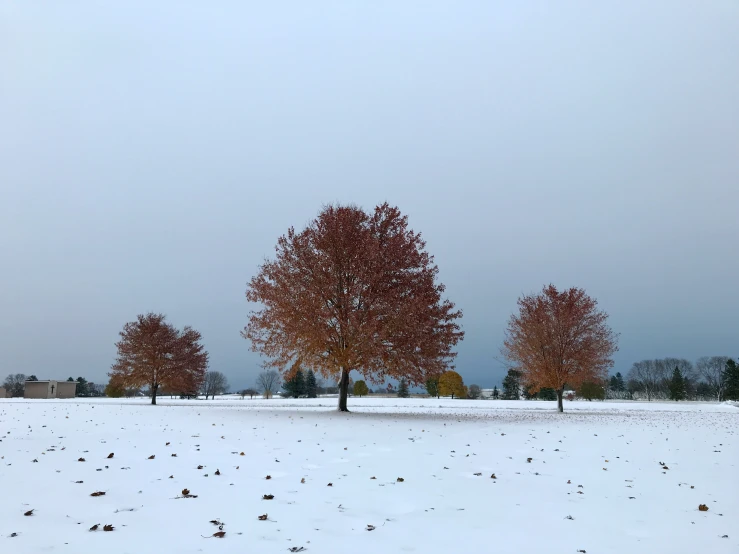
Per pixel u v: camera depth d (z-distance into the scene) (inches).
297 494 267.4
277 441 459.5
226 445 423.2
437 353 962.1
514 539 207.6
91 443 407.5
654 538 214.5
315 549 186.4
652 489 311.3
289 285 943.0
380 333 883.4
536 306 1502.2
